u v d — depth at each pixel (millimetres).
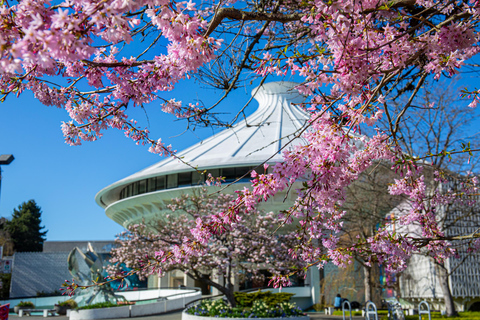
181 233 23031
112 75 3918
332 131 4094
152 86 3893
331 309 29641
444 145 18047
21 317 26328
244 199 4594
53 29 2439
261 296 24594
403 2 3926
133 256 24094
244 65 5523
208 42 3182
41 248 74438
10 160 13602
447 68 4234
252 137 44750
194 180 41531
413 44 4000
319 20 3678
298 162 4191
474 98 4641
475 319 18234
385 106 5344
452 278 27406
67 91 4684
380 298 29688
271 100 51688
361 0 3764
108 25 2668
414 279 31078
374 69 4082
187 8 3020
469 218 16719
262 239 21953
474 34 3961
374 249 6398
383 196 19641
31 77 4348
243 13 4238
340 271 31859
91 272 28203
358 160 5344
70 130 5133
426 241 6457
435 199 7293
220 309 19922
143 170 46219
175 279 49531
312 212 4688
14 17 2785
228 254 20703
